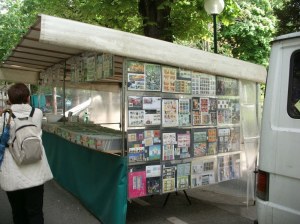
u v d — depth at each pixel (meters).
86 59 5.18
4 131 3.36
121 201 4.05
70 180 5.74
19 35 16.50
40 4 12.29
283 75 3.03
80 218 4.71
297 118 2.86
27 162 3.35
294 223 2.78
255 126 5.64
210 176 4.91
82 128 5.97
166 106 4.39
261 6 14.30
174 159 4.48
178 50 4.32
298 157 2.78
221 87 5.07
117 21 9.53
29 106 3.56
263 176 3.04
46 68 8.25
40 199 3.56
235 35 14.09
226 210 5.14
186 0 8.45
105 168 4.39
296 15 10.50
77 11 10.81
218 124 5.02
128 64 4.05
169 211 5.09
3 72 8.51
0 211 4.96
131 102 4.08
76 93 8.20
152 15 8.30
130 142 4.07
